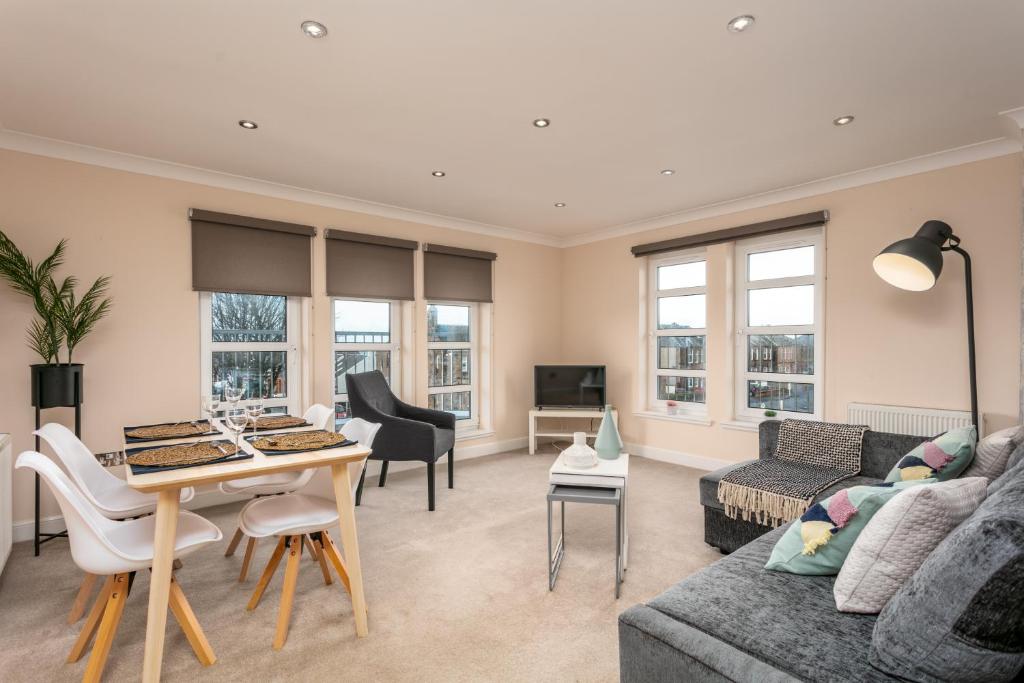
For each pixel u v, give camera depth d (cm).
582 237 561
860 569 133
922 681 105
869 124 277
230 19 185
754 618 133
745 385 441
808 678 110
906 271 272
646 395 513
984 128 281
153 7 178
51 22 186
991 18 185
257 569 256
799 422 310
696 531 306
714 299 448
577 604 222
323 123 275
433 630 202
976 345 309
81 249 311
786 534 165
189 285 350
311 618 211
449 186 386
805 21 187
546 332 574
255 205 379
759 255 433
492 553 275
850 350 362
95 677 166
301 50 206
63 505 162
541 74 225
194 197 351
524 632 201
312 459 194
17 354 294
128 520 221
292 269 394
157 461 190
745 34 196
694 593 146
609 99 248
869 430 284
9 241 273
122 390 325
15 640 197
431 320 497
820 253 389
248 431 263
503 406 537
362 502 362
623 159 329
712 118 270
